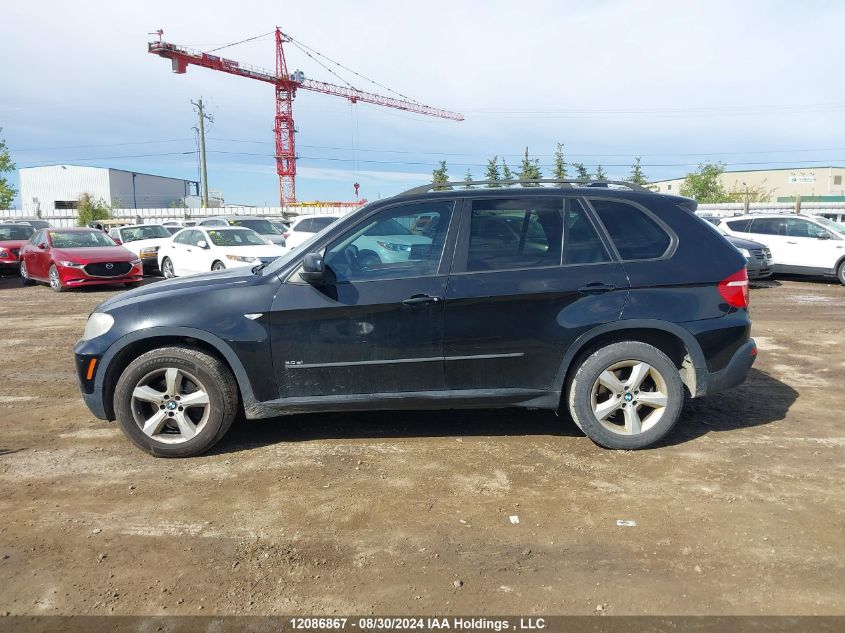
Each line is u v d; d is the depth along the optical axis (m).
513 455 4.23
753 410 5.16
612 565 2.92
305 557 3.01
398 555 3.03
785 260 15.04
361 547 3.10
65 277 14.19
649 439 4.25
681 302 4.18
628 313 4.13
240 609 2.63
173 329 4.10
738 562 2.94
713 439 4.50
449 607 2.63
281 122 85.81
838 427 4.75
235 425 4.88
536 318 4.14
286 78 83.56
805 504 3.50
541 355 4.18
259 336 4.12
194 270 14.74
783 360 6.96
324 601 2.68
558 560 2.97
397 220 4.30
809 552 3.02
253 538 3.19
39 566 2.95
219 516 3.42
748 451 4.27
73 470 4.06
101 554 3.05
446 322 4.13
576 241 4.26
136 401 4.19
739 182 79.62
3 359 7.43
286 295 4.14
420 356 4.16
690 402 5.41
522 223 4.29
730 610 2.59
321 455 4.26
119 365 4.29
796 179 77.75
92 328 4.26
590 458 4.17
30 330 9.45
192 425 4.22
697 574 2.84
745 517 3.36
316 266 3.98
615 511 3.43
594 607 2.62
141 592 2.74
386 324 4.12
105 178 79.50
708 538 3.15
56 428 4.89
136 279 14.92
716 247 4.31
